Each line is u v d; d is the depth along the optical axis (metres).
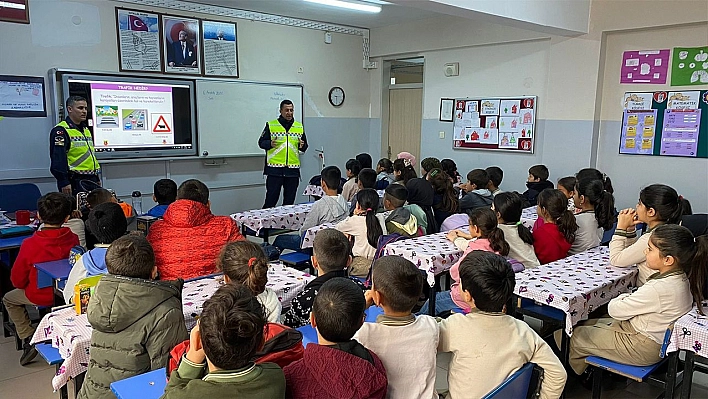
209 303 1.20
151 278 1.80
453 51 6.61
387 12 6.25
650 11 4.72
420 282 1.53
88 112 5.08
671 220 2.49
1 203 4.42
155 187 3.94
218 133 6.05
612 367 2.16
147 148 5.51
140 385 1.49
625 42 5.11
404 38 7.03
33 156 4.85
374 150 7.78
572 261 2.72
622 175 5.30
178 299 1.79
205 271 2.58
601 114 5.36
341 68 7.27
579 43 5.25
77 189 4.53
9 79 4.62
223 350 1.15
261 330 1.21
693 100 4.74
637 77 5.06
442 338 1.65
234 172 6.41
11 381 2.70
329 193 4.05
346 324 1.30
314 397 1.26
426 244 3.01
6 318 3.22
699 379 2.75
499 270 1.59
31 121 4.80
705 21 4.44
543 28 4.82
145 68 5.43
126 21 5.25
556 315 2.46
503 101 6.13
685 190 4.90
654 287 2.07
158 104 5.54
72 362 1.77
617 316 2.16
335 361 1.26
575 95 5.36
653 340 2.09
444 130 6.86
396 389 1.46
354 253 3.29
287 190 6.18
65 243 2.83
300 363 1.34
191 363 1.27
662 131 4.96
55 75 4.84
